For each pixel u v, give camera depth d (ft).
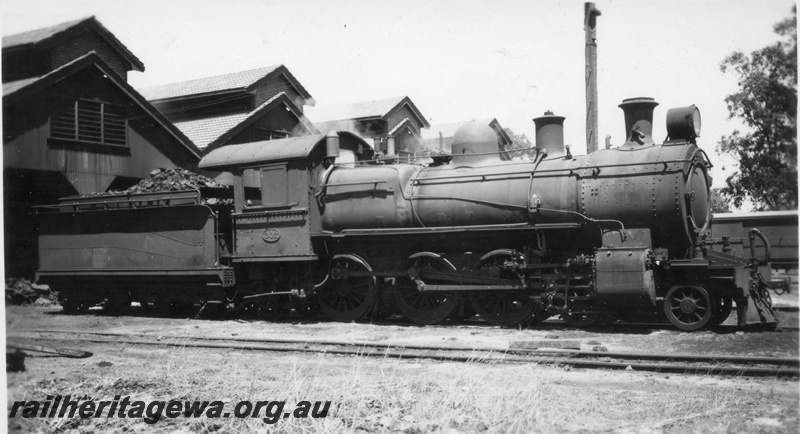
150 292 54.95
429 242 47.44
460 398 24.62
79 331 44.04
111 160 69.97
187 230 52.11
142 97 71.41
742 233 65.77
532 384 25.58
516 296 44.55
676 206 39.29
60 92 65.72
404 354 33.27
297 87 92.17
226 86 85.92
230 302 52.95
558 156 44.80
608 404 24.36
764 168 51.34
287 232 49.42
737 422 21.88
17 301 60.85
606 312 41.83
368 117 102.68
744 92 49.70
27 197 65.67
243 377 29.76
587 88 59.82
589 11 59.11
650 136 42.68
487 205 44.42
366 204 47.85
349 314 49.29
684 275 40.47
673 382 27.25
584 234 42.50
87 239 56.44
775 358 28.84
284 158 49.16
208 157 52.42
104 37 74.49
